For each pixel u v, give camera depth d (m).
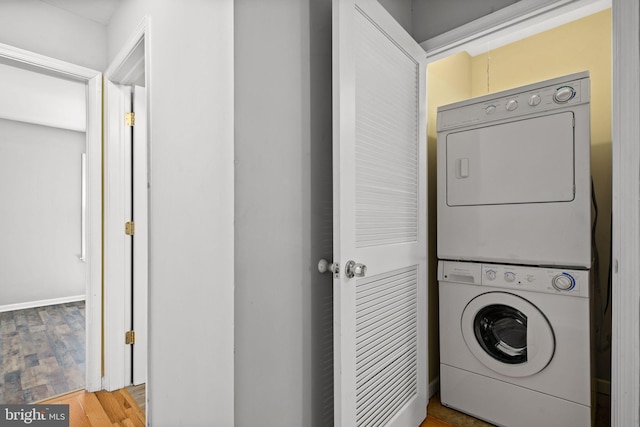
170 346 1.13
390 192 1.55
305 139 1.32
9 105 1.61
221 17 1.09
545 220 1.70
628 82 1.23
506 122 1.83
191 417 1.10
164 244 1.13
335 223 1.21
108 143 1.83
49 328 1.74
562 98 1.65
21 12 1.42
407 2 1.98
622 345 1.25
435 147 2.40
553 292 1.66
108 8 1.59
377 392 1.44
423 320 1.82
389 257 1.51
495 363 1.82
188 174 1.12
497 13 1.68
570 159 1.64
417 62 1.78
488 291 1.87
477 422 1.88
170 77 1.18
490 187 1.88
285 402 1.23
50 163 1.73
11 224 1.63
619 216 1.26
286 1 1.25
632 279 1.22
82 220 1.83
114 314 1.85
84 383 1.78
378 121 1.46
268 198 1.18
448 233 2.04
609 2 2.25
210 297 1.09
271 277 1.18
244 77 1.11
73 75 1.63
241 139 1.10
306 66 1.33
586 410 1.58
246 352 1.11
